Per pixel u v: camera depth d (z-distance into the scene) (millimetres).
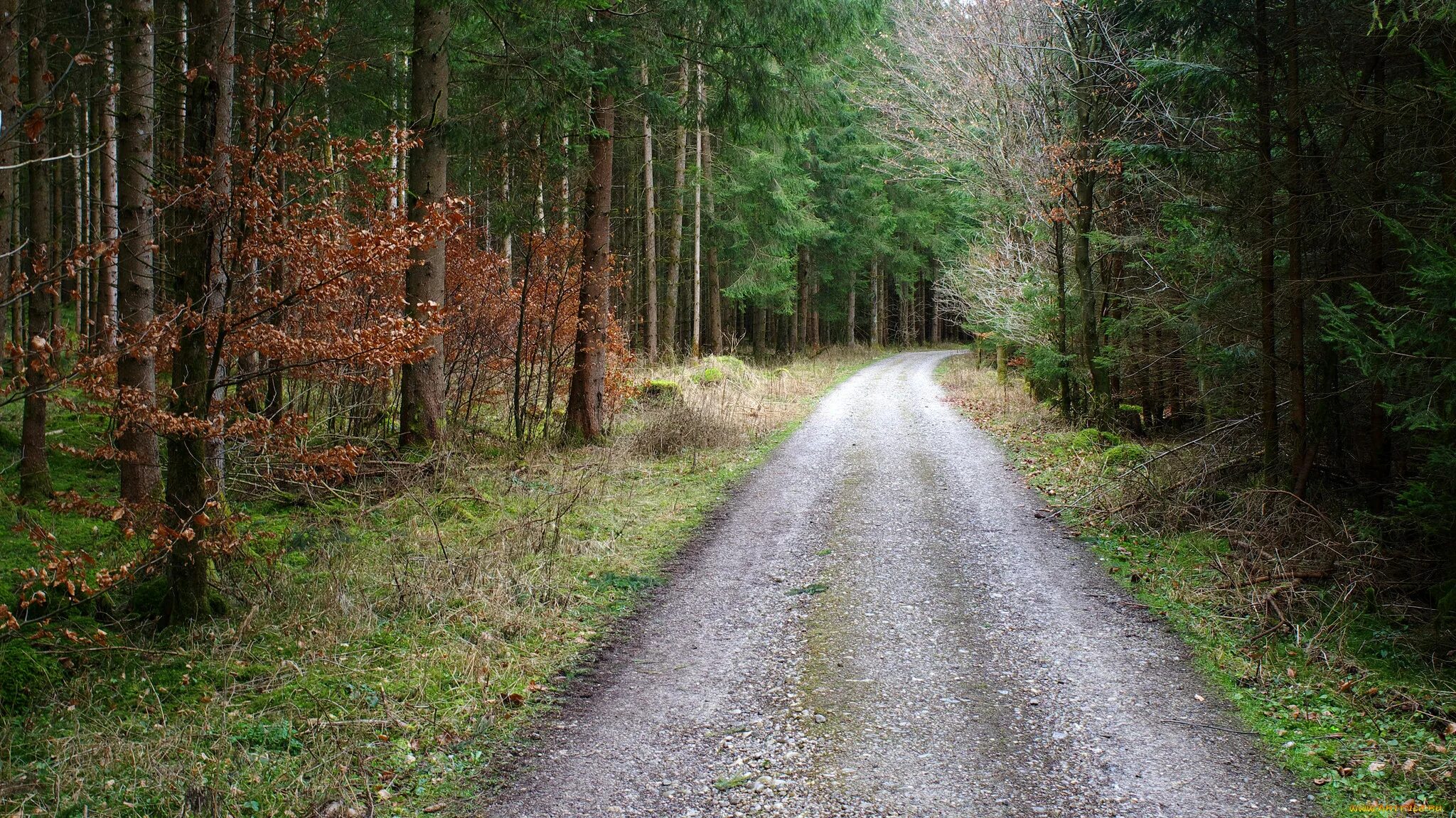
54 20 6777
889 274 46781
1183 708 5020
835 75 20578
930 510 9961
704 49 12211
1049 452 13188
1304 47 7832
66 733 4496
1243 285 8812
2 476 8539
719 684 5492
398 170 11391
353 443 10078
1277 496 8008
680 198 24000
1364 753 4406
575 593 7129
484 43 11516
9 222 6043
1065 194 14312
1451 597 5598
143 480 7473
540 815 4004
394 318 6047
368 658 5590
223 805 3932
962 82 16156
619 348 15062
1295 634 5977
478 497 9602
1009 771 4344
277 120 5848
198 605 6000
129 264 7141
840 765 4441
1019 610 6719
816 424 17000
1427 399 5445
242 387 7441
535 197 13211
